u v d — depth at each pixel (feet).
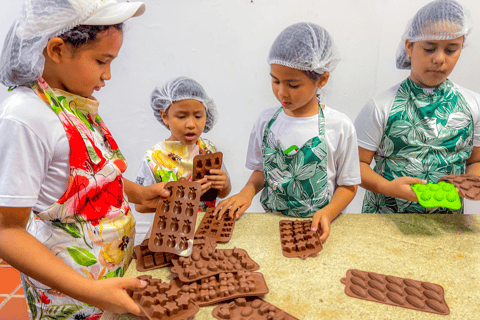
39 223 2.49
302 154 3.45
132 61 6.41
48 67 2.32
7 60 2.15
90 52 2.26
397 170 3.98
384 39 6.26
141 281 2.21
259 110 6.86
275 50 3.12
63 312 2.61
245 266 2.55
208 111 4.69
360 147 4.11
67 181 2.41
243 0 6.12
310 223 3.22
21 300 5.60
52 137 2.21
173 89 4.13
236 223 3.34
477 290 2.33
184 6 6.13
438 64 3.45
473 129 3.91
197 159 3.43
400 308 2.17
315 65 3.01
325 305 2.19
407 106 3.85
